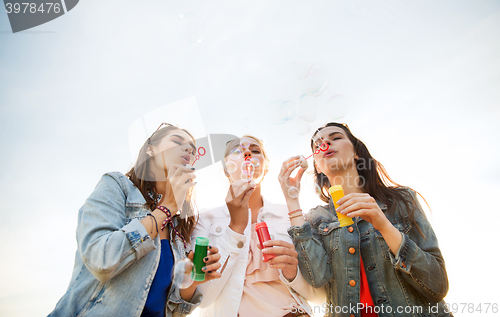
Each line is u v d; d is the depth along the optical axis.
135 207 0.97
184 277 0.92
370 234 1.14
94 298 0.81
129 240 0.81
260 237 1.10
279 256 1.05
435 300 1.01
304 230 1.17
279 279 1.17
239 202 1.14
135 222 0.85
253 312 1.07
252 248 1.22
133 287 0.84
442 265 1.03
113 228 0.85
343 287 1.10
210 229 1.27
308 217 1.39
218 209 1.35
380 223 0.98
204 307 1.13
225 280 1.10
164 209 0.91
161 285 0.92
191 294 1.04
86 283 0.84
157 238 0.94
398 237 0.98
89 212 0.86
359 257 1.11
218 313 1.12
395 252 0.98
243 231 1.13
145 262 0.89
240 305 1.09
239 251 1.11
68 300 0.82
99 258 0.76
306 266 1.12
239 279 1.12
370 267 1.10
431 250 1.07
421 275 0.97
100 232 0.82
